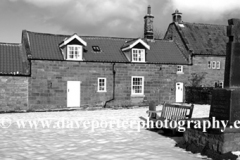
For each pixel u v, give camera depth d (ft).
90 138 33.86
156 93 88.28
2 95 70.49
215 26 115.24
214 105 27.20
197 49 99.71
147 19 101.81
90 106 80.02
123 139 33.24
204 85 98.84
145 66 86.84
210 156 24.16
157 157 24.52
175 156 24.84
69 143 30.86
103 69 81.56
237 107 25.34
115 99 82.84
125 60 84.79
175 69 91.40
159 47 97.25
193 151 26.27
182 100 93.61
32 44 79.00
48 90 75.36
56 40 84.64
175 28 108.27
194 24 112.57
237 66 26.84
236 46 26.86
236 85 26.71
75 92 78.48
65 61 77.20
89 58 80.84
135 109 76.74
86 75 79.66
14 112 69.72
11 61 75.41
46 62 75.05
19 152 26.63
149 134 36.70
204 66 98.89
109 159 23.90
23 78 72.49
